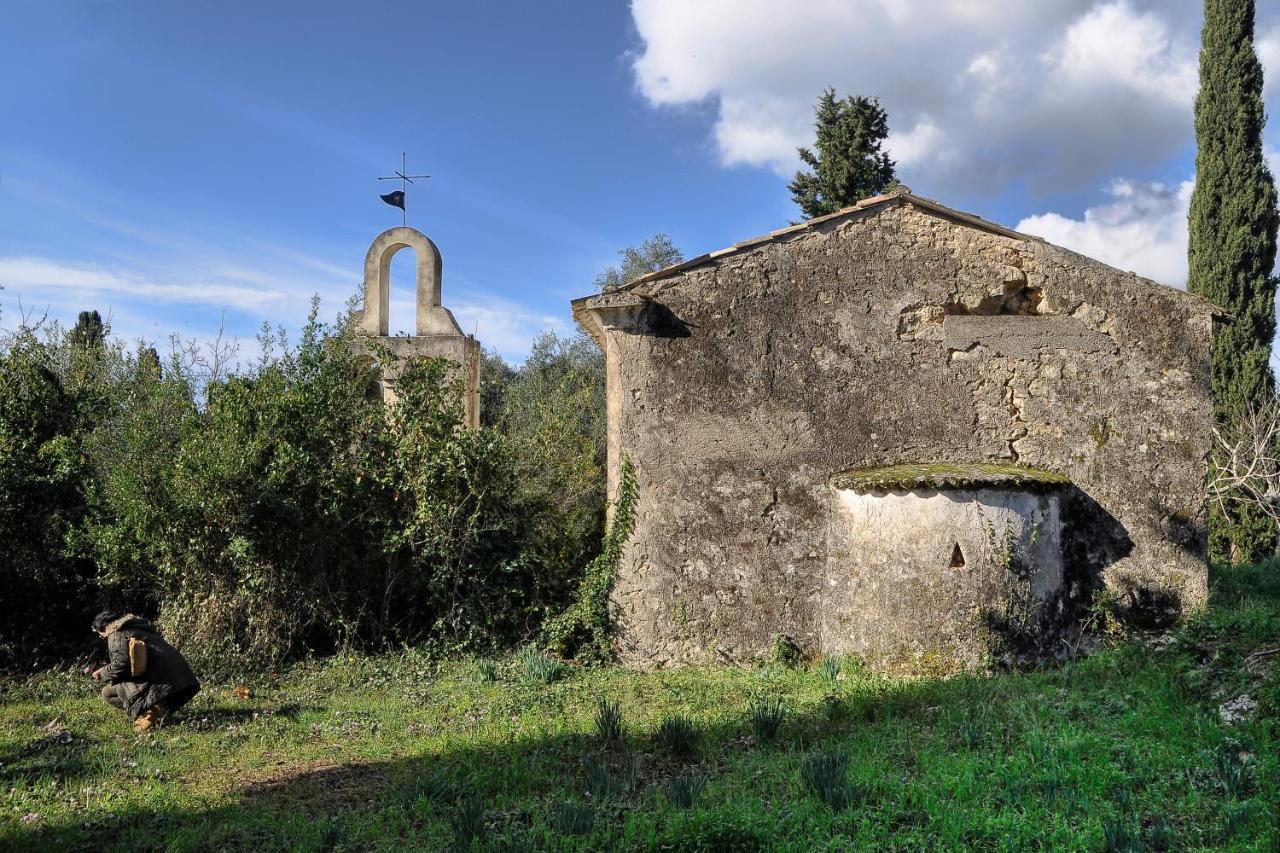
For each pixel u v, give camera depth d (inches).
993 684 296.0
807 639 373.7
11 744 266.8
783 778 216.2
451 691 337.7
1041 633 338.6
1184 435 375.6
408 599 404.8
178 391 436.8
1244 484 666.8
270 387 396.5
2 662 358.0
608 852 178.9
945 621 332.8
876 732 257.9
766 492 379.2
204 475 360.2
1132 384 378.0
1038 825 175.5
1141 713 244.1
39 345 413.7
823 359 384.2
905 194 384.8
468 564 401.4
